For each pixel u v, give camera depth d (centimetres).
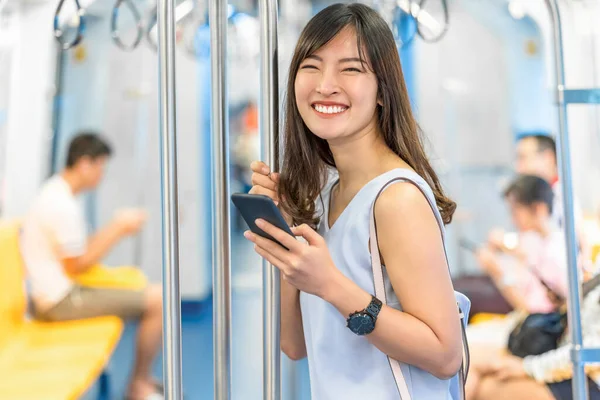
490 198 600
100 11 571
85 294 397
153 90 590
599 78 390
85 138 417
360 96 135
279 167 149
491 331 345
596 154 514
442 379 136
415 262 128
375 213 132
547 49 588
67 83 570
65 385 298
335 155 145
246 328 541
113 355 461
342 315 135
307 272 123
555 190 379
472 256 580
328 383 141
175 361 137
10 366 319
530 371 299
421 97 603
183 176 621
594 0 381
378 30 137
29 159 562
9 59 554
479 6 588
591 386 262
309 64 138
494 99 601
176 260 136
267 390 142
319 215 150
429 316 128
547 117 596
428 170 147
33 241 401
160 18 134
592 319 254
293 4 496
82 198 575
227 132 139
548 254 356
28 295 392
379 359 137
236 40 475
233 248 731
